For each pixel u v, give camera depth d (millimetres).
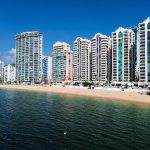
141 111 99750
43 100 141250
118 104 124750
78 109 103250
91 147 49750
